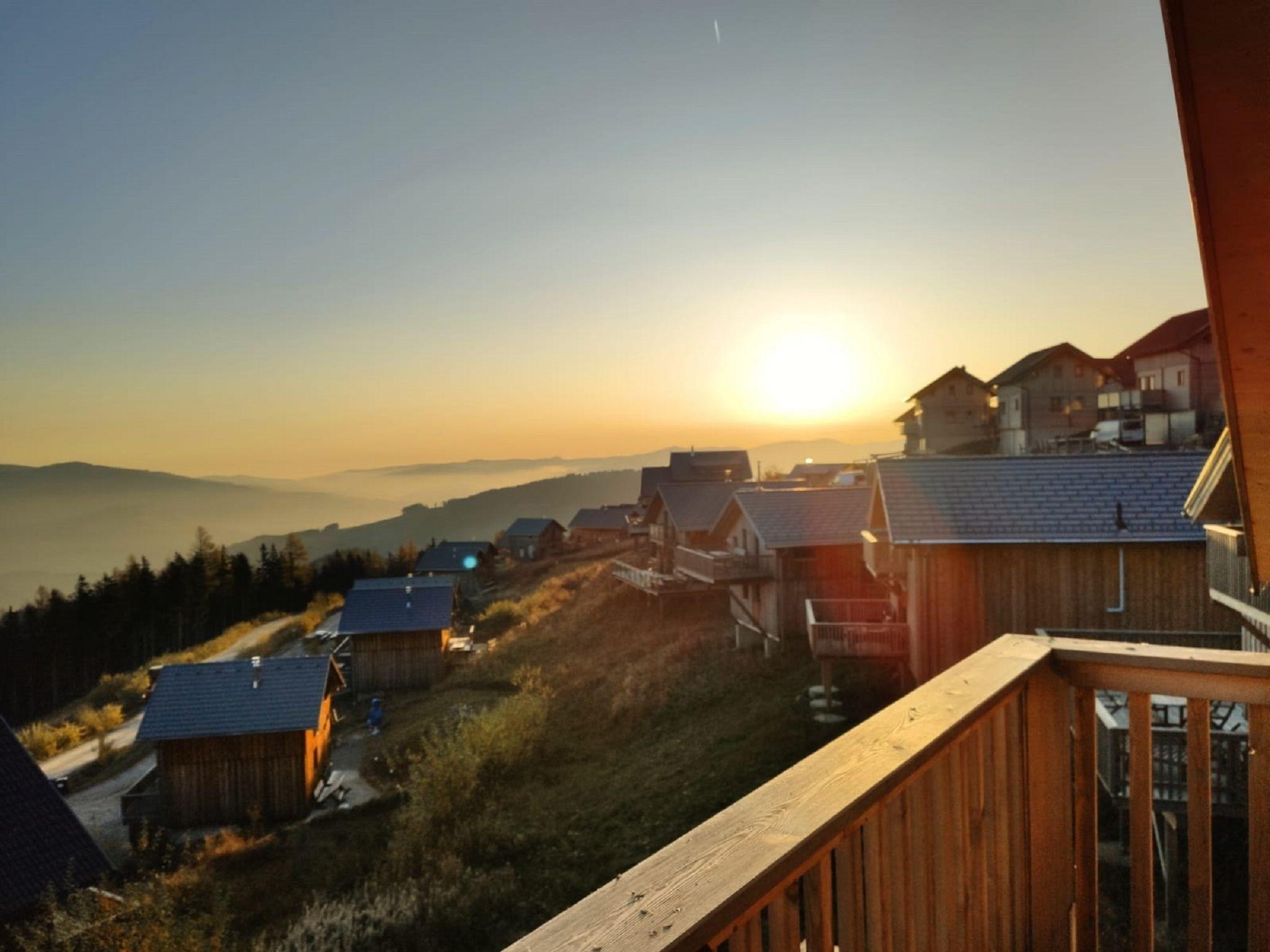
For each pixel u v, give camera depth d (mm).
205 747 26656
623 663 33031
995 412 64625
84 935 14992
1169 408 48312
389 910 15703
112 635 73438
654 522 51250
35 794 17906
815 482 62406
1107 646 2756
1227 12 1279
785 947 1481
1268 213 1609
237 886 20422
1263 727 2547
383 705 39469
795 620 28734
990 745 2521
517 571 85062
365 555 104500
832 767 1798
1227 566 10516
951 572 18484
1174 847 10172
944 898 2150
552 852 18078
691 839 1488
